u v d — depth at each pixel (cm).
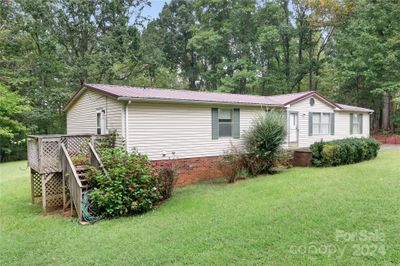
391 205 540
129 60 2441
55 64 2320
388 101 2456
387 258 371
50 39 2195
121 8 2380
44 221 655
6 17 2105
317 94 1606
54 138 764
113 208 643
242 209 609
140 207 661
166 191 760
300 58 2923
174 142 1084
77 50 2408
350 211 529
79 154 809
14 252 482
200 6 3092
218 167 1003
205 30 3011
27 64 2227
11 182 1124
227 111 1241
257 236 464
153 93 1109
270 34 2634
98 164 718
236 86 2828
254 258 399
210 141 1187
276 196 685
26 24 2142
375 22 2245
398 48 2144
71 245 499
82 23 2280
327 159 1081
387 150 1623
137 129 997
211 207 648
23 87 2230
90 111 1209
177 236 496
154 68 2694
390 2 2202
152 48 2609
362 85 2450
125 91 1073
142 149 1006
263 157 999
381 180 750
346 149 1117
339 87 2497
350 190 669
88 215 636
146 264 408
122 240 501
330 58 2703
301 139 1550
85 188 657
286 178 891
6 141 2073
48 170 747
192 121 1134
